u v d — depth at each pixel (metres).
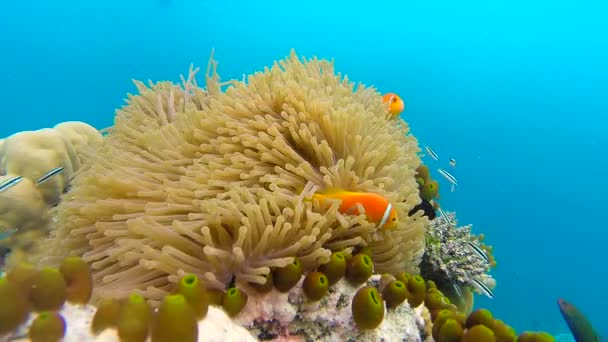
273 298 0.34
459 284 0.58
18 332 0.21
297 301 0.34
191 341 0.22
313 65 0.61
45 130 0.80
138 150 0.48
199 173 0.40
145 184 0.42
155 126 0.53
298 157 0.42
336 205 0.36
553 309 3.31
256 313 0.33
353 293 0.36
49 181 0.75
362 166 0.43
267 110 0.47
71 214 0.45
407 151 0.55
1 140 0.80
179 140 0.47
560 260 4.27
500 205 4.50
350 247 0.38
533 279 4.12
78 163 0.82
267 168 0.42
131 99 0.64
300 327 0.34
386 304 0.36
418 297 0.37
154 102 0.63
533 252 4.34
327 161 0.42
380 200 0.37
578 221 4.33
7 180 0.67
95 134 0.91
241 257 0.32
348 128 0.44
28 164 0.75
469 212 4.55
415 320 0.37
